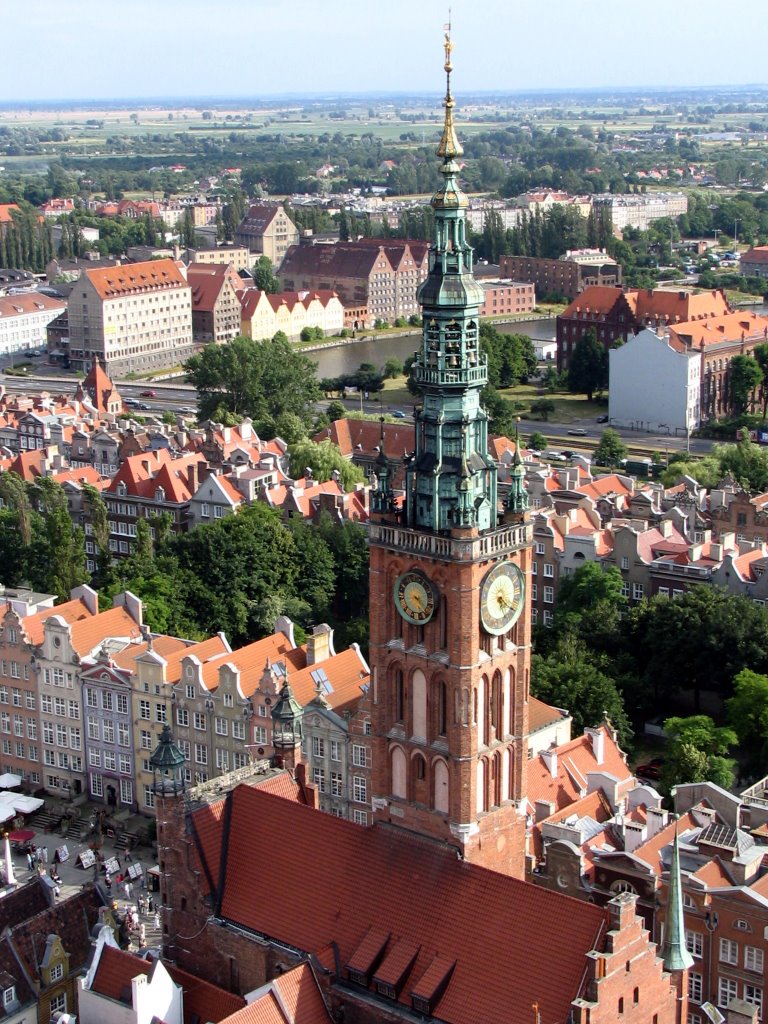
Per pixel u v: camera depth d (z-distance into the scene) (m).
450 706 104.44
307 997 105.06
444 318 102.00
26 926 126.50
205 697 170.88
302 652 177.12
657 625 196.00
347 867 110.56
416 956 103.56
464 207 101.38
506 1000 98.38
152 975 108.31
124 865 166.12
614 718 178.25
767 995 123.69
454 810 105.94
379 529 106.12
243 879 115.25
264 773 124.56
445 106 100.88
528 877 131.62
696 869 130.00
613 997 96.06
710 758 167.00
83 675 179.62
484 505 103.88
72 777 184.38
